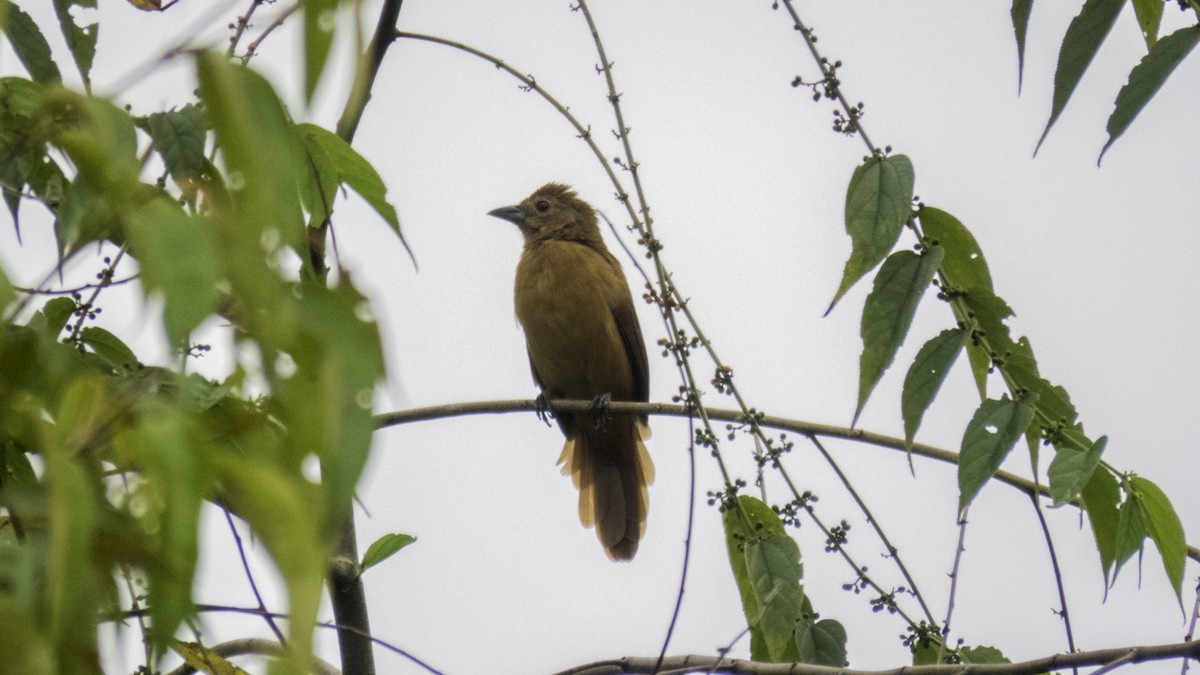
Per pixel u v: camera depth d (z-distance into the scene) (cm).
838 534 784
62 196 413
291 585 243
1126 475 645
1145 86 538
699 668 727
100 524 255
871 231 565
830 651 767
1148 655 627
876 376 582
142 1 592
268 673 237
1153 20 596
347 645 729
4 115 322
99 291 509
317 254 447
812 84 623
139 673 486
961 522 757
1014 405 623
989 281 630
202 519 247
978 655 764
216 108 250
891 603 774
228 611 412
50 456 243
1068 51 541
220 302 271
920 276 582
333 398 257
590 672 751
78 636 257
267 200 251
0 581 252
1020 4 546
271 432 284
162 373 281
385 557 729
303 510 248
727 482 773
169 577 256
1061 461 603
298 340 269
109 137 256
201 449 251
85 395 262
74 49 600
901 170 572
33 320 326
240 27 546
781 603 737
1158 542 647
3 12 278
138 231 238
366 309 277
